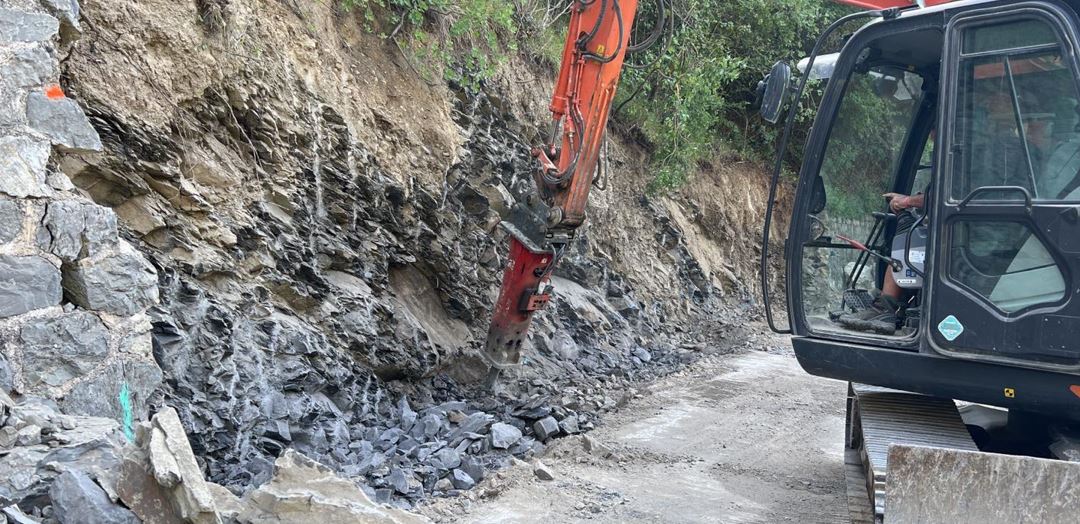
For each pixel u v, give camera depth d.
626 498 5.55
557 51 11.58
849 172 5.53
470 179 9.18
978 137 4.52
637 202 13.61
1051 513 3.42
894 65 5.46
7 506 3.10
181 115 6.07
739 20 16.64
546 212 7.03
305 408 6.03
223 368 5.51
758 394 9.38
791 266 5.39
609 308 11.43
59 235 3.94
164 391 5.00
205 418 5.20
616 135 13.22
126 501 3.22
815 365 5.23
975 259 4.50
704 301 14.63
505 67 10.44
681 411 8.38
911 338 4.81
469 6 9.27
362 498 3.74
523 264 7.30
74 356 3.96
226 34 6.54
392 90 8.39
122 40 5.73
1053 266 4.25
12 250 3.76
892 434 4.86
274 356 6.03
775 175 5.50
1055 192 4.27
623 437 7.26
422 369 7.63
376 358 7.23
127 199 5.52
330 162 7.36
